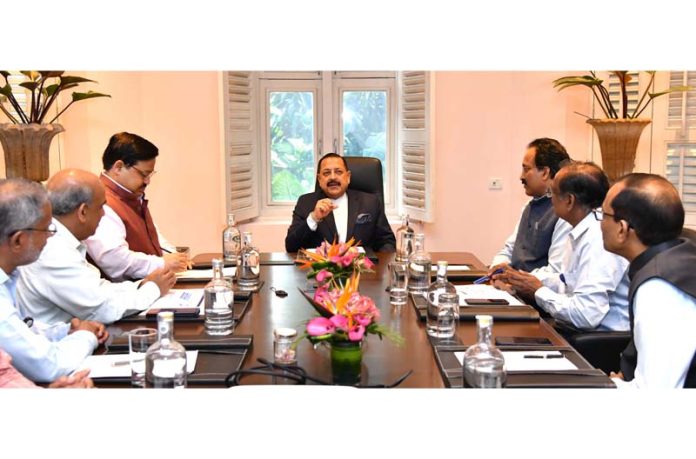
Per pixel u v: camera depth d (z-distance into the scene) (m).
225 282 2.23
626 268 2.55
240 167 5.11
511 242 3.74
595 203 2.66
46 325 2.17
